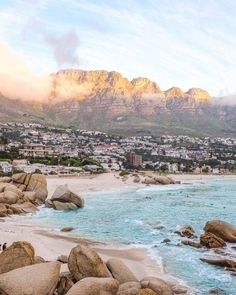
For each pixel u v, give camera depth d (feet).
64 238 159.84
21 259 87.40
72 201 260.21
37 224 196.34
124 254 135.44
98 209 260.42
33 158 635.66
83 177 510.99
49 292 77.61
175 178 645.92
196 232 178.91
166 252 138.92
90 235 169.58
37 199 265.54
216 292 98.78
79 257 88.33
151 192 404.77
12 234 157.58
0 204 222.69
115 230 182.50
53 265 83.10
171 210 261.44
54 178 477.36
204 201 322.34
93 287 77.56
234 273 114.11
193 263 124.77
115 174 568.41
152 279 93.86
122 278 93.25
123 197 344.90
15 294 74.43
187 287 102.42
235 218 227.40
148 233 175.22
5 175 441.68
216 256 133.39
